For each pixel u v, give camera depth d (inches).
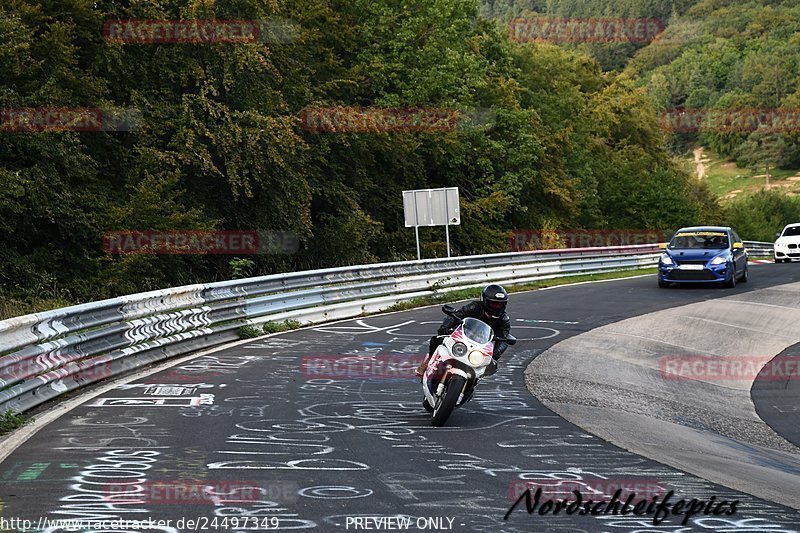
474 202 1859.0
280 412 441.7
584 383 579.5
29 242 989.2
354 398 488.4
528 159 1948.8
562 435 406.3
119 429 393.7
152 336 595.8
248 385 519.2
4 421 394.3
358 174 1566.2
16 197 924.0
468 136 1859.0
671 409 534.0
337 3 1663.4
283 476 314.0
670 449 398.9
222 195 1250.0
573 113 2755.9
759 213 4254.4
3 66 940.6
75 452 348.2
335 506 275.9
